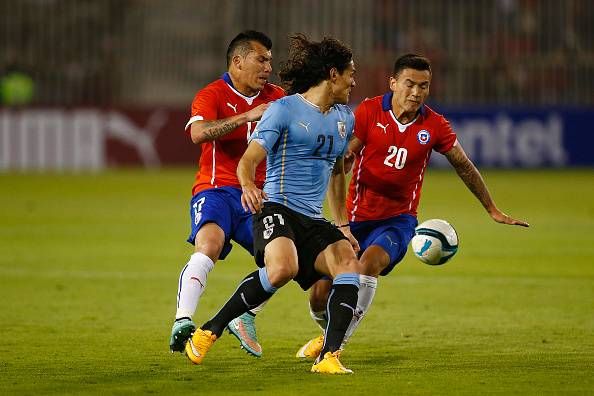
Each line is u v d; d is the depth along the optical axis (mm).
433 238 25781
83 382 21719
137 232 55469
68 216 63156
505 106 98312
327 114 22984
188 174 95500
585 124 99062
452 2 104312
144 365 23875
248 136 26344
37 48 105750
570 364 24000
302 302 34969
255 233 22859
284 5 102750
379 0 103688
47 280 39438
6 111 98625
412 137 25891
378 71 101375
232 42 26766
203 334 22547
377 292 37188
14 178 91438
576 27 104188
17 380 21938
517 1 104562
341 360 24656
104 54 105312
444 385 21312
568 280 39812
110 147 99875
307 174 23000
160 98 104688
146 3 104812
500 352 25812
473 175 26109
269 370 23234
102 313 32344
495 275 41281
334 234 23047
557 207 69188
